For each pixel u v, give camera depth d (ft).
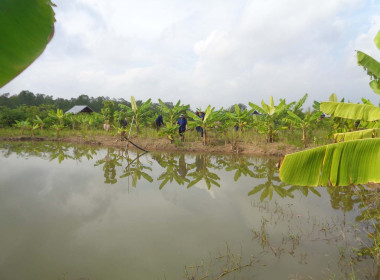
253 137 40.27
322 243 9.40
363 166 6.96
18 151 32.78
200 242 9.33
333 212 12.59
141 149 36.45
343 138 13.85
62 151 34.09
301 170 6.88
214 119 37.37
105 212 12.28
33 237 9.53
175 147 36.42
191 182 18.76
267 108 35.47
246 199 14.69
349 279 7.17
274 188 17.22
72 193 15.28
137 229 10.38
